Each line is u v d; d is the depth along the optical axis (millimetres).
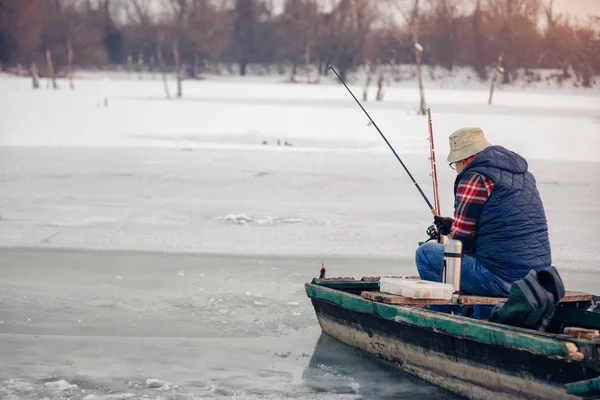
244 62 140625
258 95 80000
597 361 6070
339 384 8078
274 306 11047
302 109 57562
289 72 138000
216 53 139250
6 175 24641
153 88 95375
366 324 8719
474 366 7215
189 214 18484
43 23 139125
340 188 23453
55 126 42688
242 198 21312
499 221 7879
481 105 64500
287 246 15172
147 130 42125
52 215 18031
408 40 115812
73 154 30875
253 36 141125
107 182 23703
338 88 98688
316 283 9758
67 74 134750
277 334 9797
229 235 16109
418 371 8039
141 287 11906
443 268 8141
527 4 107812
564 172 28453
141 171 26219
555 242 16031
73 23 142250
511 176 7918
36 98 67188
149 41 146625
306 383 8102
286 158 30703
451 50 114938
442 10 115562
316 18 132125
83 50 143000
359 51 126500
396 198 21984
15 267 13016
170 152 32281
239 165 28266
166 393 7770
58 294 11398
